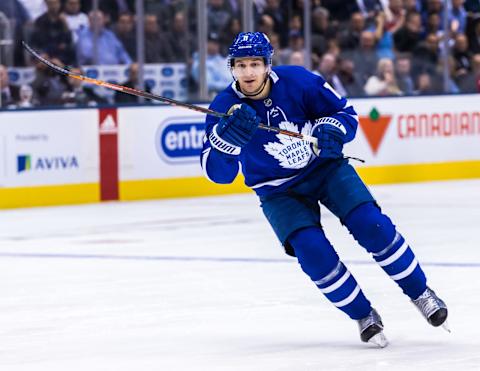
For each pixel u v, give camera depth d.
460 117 24.27
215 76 23.12
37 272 12.70
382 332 8.23
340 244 14.49
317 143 7.99
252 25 23.36
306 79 8.21
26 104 21.56
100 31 22.19
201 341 8.65
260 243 14.80
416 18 25.12
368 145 23.11
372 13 24.70
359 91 24.75
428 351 8.05
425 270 12.12
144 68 22.64
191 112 21.58
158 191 21.19
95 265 13.14
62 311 10.19
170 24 22.69
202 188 21.64
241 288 11.27
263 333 8.94
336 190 8.17
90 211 19.17
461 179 24.25
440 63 25.42
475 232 15.45
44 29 21.69
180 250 14.27
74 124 20.28
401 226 16.22
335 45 24.39
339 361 7.77
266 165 8.23
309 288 11.18
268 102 8.13
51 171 20.09
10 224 17.55
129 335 8.97
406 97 23.56
